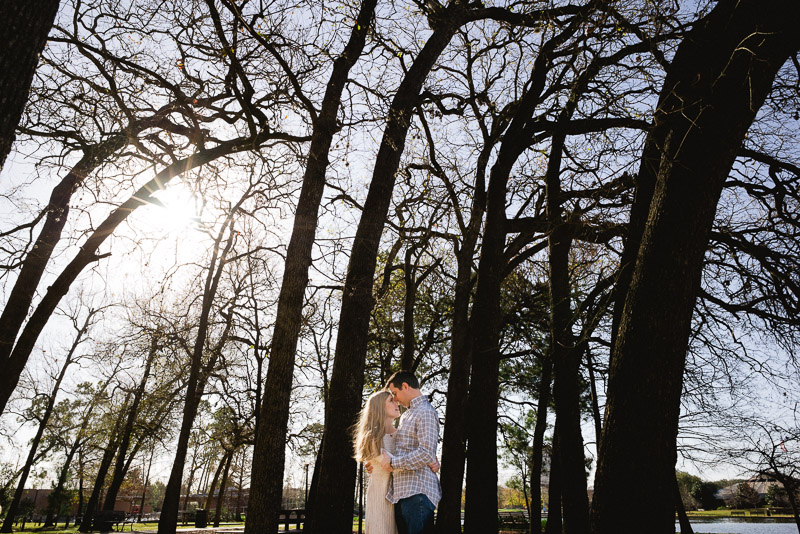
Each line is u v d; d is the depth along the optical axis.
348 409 8.48
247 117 10.05
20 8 2.76
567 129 11.36
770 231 11.57
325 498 8.04
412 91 10.55
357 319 8.95
